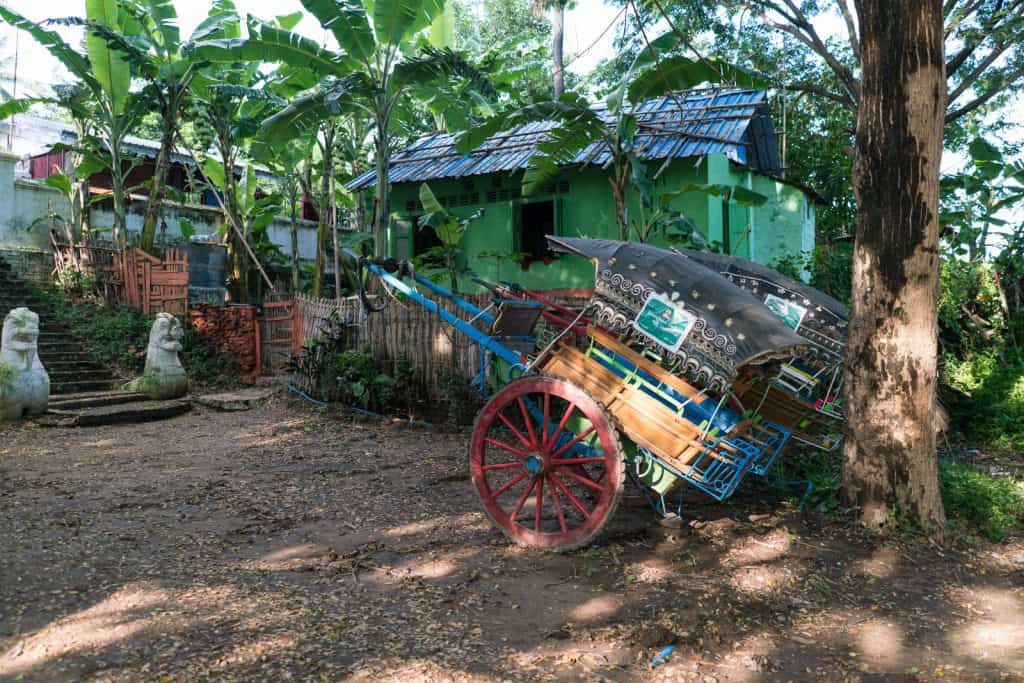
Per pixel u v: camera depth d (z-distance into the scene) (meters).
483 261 15.41
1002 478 6.57
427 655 3.42
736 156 13.27
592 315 4.89
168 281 15.08
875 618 4.01
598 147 13.82
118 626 3.66
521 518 5.64
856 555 4.85
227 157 16.88
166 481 6.91
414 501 6.21
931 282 5.17
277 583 4.30
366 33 11.79
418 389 10.30
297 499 6.26
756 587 4.32
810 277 14.50
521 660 3.40
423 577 4.44
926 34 5.07
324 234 18.23
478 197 15.59
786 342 4.25
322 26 11.66
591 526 4.69
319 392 11.62
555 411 6.73
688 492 5.90
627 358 4.86
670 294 4.57
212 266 17.41
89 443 9.09
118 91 15.57
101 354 13.59
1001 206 13.21
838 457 6.66
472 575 4.43
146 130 26.34
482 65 15.14
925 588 4.43
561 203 14.59
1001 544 5.23
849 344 5.43
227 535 5.23
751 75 10.43
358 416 10.45
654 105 15.04
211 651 3.40
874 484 5.25
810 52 15.15
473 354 9.91
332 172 17.70
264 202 18.52
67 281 15.52
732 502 5.92
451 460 7.95
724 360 4.31
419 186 16.05
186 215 20.05
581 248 5.02
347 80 12.10
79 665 3.26
